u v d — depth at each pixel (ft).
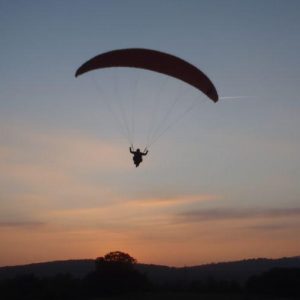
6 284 213.66
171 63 114.32
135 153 112.57
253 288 223.30
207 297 209.97
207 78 117.19
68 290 213.87
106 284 220.64
